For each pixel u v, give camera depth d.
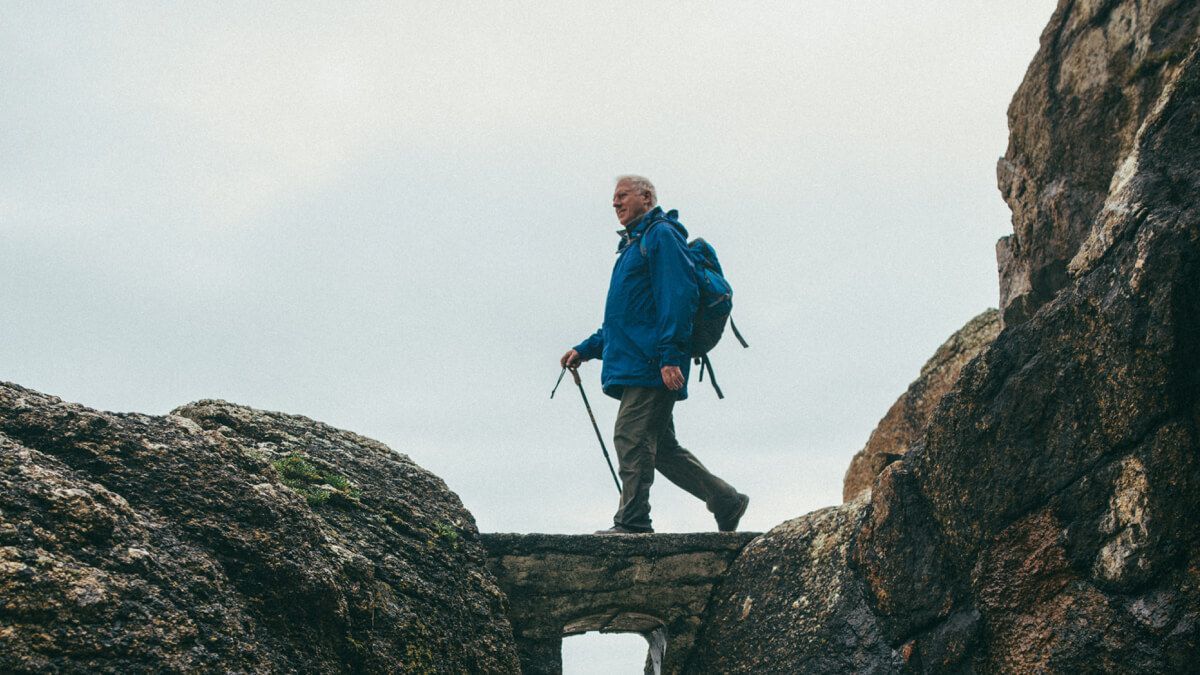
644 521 5.90
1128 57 5.46
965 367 4.80
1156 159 4.33
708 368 6.19
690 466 6.28
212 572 3.66
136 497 3.75
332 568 4.13
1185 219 4.02
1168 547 3.97
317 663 3.84
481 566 5.18
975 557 4.64
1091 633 4.16
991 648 4.52
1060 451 4.37
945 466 4.82
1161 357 4.00
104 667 3.15
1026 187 6.16
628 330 6.04
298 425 5.40
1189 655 3.90
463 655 4.61
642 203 6.27
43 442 3.73
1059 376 4.40
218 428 5.02
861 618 5.10
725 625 5.69
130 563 3.43
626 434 5.95
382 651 4.15
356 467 5.24
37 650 3.05
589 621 5.85
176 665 3.30
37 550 3.23
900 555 4.98
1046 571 4.36
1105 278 4.28
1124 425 4.12
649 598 5.70
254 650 3.58
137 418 4.09
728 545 5.91
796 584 5.48
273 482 4.29
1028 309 6.17
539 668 5.38
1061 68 5.90
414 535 4.98
